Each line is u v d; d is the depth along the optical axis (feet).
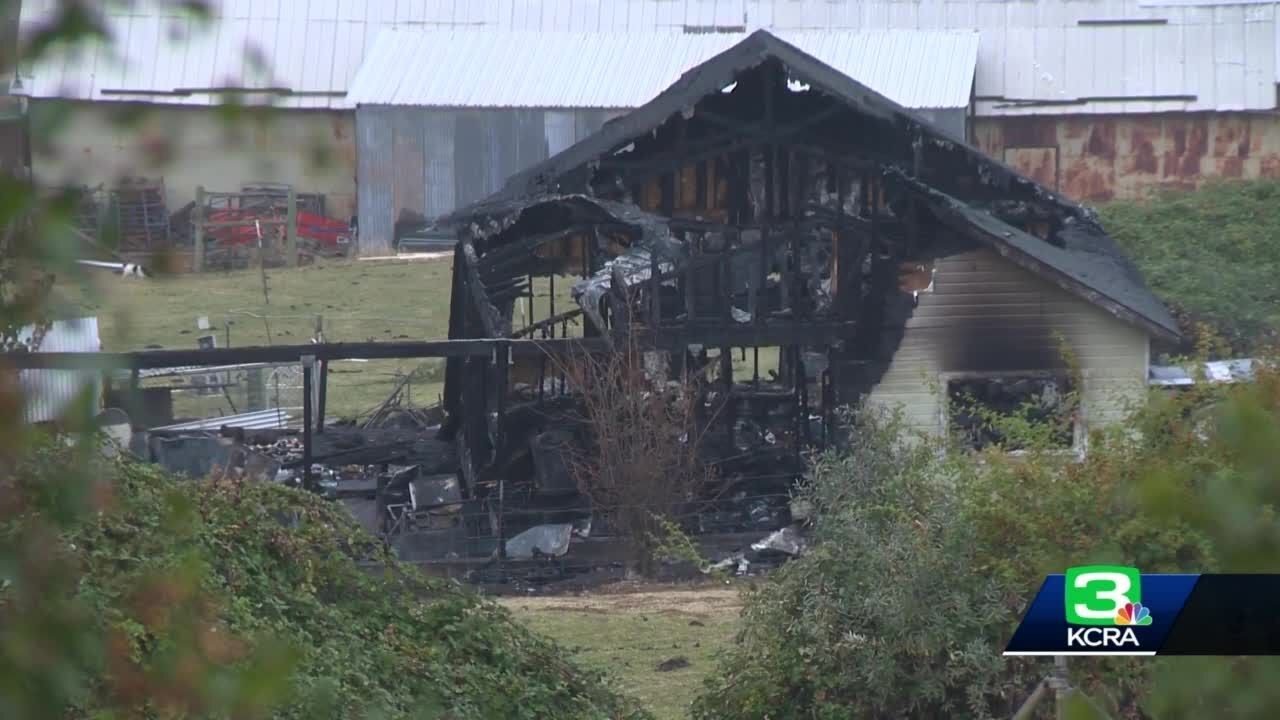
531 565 255.70
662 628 211.41
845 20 608.60
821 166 316.60
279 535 126.21
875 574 119.96
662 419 263.08
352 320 475.72
